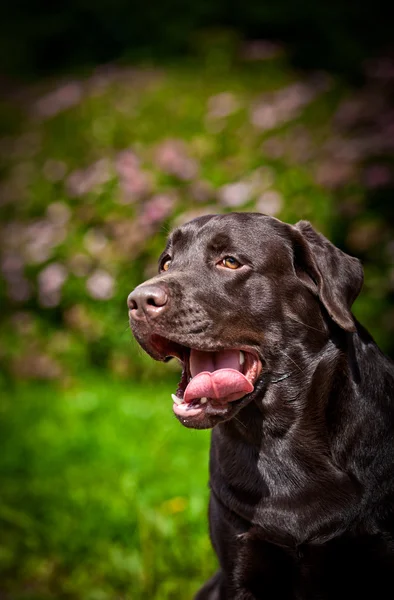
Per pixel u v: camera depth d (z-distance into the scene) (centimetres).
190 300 462
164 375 1086
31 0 2152
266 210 1087
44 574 667
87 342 1151
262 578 478
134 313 459
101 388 1076
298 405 472
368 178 1082
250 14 1742
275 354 477
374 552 458
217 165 1198
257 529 467
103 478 789
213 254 482
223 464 485
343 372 475
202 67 1546
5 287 1258
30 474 837
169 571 609
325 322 487
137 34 1914
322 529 458
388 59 1295
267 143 1177
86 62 1958
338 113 1191
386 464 468
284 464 469
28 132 1498
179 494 701
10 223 1333
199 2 1808
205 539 619
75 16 2003
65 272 1175
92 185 1223
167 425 896
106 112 1415
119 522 680
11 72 2027
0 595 649
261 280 477
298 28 1711
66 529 698
